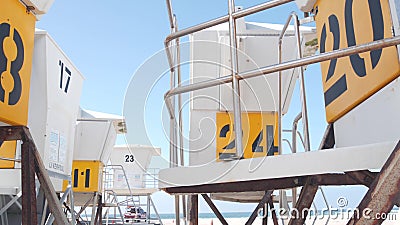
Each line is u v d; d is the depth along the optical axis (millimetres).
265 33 4281
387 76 1761
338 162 1554
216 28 3891
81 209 7992
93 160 8242
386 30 1760
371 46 1412
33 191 2299
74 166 8203
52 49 4953
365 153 1490
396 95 1717
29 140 2432
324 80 2604
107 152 8719
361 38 2002
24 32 2643
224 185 2248
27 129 2473
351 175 1951
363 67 2000
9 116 2398
